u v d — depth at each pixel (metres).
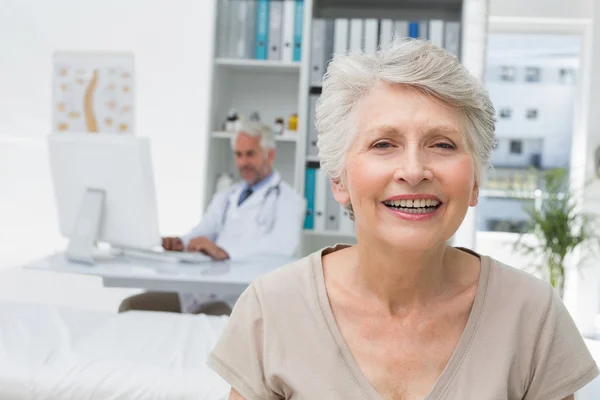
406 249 0.84
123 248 2.73
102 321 1.71
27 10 4.50
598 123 4.18
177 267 2.51
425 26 3.38
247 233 3.04
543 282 0.95
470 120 0.86
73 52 3.79
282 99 3.70
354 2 3.63
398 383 0.89
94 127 3.79
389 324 0.92
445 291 0.93
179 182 4.44
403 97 0.84
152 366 1.40
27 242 4.68
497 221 4.84
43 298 4.00
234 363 0.96
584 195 4.16
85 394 1.36
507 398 0.89
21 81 4.59
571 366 0.91
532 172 4.27
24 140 4.64
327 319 0.92
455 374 0.88
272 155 3.15
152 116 4.42
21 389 1.37
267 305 0.94
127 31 4.42
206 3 4.36
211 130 3.42
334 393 0.89
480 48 3.32
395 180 0.83
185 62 4.39
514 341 0.89
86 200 2.50
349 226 3.41
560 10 4.22
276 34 3.44
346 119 0.88
